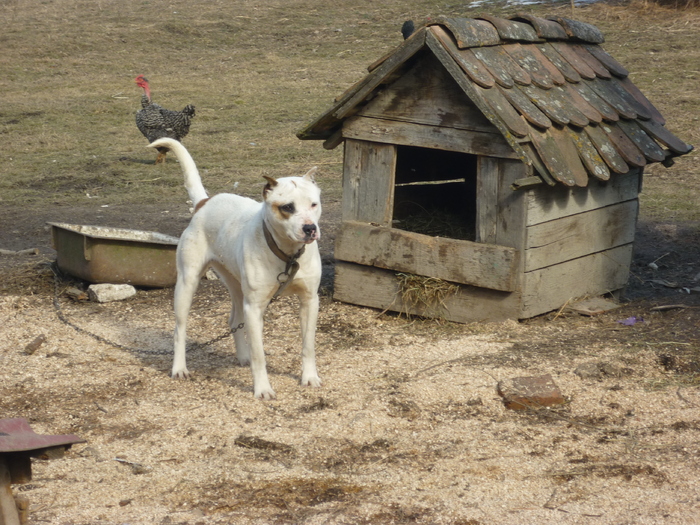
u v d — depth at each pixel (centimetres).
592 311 690
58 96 1891
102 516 405
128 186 1242
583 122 670
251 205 570
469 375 566
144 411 534
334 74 1991
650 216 1008
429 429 501
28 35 2425
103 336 687
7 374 601
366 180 730
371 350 638
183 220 1050
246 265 534
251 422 515
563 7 2284
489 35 674
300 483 436
